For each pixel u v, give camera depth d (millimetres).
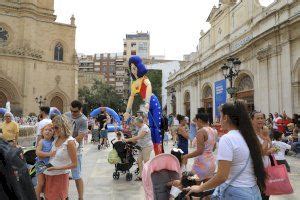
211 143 5484
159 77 66062
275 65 19562
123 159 8742
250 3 23547
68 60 47469
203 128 5531
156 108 9797
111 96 70375
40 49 45344
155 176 4375
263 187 2969
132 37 111562
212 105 31391
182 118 9078
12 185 2289
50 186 4891
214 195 3172
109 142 20609
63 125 4922
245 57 23703
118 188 7797
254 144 2977
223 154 2896
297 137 14375
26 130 16656
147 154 8484
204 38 34906
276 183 4641
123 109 71812
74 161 4891
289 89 18281
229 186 2945
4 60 41750
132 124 10828
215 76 30203
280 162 6715
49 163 4895
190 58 41406
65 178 4980
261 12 21844
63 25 47312
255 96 22203
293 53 18125
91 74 85125
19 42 43344
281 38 19016
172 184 4191
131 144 8977
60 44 47156
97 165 11391
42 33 45656
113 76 117312
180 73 43312
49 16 46844
